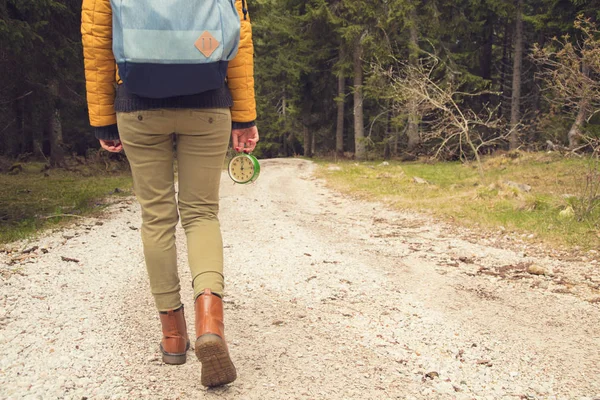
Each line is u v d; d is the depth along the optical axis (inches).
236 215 330.3
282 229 282.2
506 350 121.6
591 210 292.8
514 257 221.6
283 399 93.1
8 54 487.2
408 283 180.5
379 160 1112.2
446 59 1064.2
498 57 1534.2
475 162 750.5
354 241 257.0
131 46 77.7
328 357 113.5
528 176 511.8
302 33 1142.3
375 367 109.4
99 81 88.4
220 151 93.4
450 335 130.6
